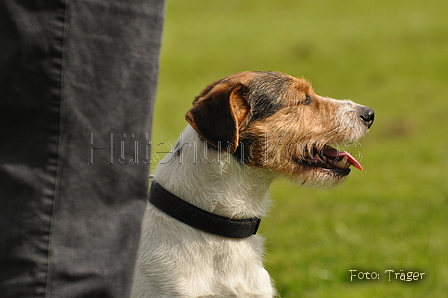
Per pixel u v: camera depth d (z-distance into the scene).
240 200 4.91
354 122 5.83
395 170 14.51
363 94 24.69
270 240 9.56
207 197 4.76
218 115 4.72
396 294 7.07
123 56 3.14
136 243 3.28
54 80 2.98
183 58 31.72
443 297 6.97
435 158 15.43
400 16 38.50
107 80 3.11
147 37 3.21
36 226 3.00
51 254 3.03
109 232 3.19
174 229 4.73
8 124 2.97
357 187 13.12
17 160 2.98
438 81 25.64
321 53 31.67
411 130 19.11
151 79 3.25
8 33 2.91
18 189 2.98
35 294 3.00
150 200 5.00
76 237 3.09
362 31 35.44
